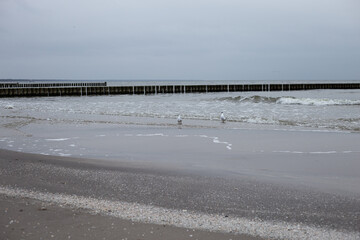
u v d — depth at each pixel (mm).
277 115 23188
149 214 5973
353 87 81562
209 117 22422
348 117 21609
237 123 19422
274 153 11547
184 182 8023
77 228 5258
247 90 72812
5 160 10109
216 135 15430
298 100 33875
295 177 8500
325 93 59938
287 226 5539
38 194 7023
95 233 5102
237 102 35844
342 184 7863
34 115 24922
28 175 8539
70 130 17391
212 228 5414
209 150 12203
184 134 15797
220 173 8891
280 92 67625
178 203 6598
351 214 6023
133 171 9031
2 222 5410
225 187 7637
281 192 7273
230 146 12898
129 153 11781
